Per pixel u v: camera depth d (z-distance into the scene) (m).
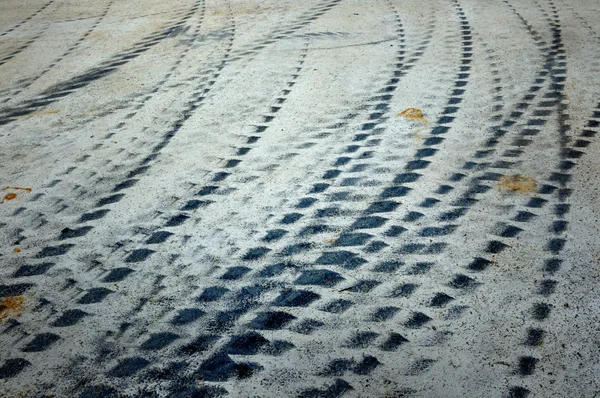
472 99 3.70
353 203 2.79
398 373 1.91
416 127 3.41
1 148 3.49
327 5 5.80
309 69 4.30
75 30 5.56
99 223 2.75
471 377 1.87
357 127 3.46
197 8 6.00
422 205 2.74
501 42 4.59
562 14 5.16
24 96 4.17
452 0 5.72
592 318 2.06
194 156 3.27
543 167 2.96
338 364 1.96
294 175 3.04
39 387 1.92
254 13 5.70
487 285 2.25
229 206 2.82
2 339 2.12
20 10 6.34
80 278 2.41
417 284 2.28
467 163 3.04
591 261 2.32
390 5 5.69
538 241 2.45
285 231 2.63
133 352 2.04
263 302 2.24
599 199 2.68
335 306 2.20
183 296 2.29
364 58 4.44
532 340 1.99
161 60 4.67
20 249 2.60
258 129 3.52
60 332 2.14
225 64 4.50
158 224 2.72
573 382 1.83
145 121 3.71
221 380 1.92
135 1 6.44
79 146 3.46
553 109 3.51
